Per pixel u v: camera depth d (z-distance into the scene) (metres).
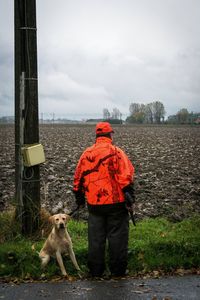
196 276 4.55
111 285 4.29
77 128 53.56
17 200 5.66
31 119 5.45
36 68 5.46
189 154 18.48
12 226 5.51
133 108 100.75
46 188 8.40
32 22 5.41
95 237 4.61
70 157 16.27
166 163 14.73
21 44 5.41
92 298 3.93
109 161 4.54
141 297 3.94
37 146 5.40
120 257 4.58
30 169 5.48
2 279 4.53
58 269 4.75
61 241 4.68
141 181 10.45
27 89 5.43
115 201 4.53
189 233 6.00
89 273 4.73
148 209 7.72
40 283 4.40
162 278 4.49
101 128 4.68
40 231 5.53
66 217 4.75
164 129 53.53
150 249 5.04
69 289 4.19
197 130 50.53
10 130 37.47
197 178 11.41
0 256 4.81
